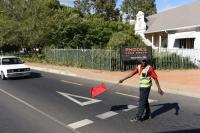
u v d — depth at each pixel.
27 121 9.31
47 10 41.81
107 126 8.71
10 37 42.47
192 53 28.08
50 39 40.66
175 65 27.41
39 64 35.50
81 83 18.72
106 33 42.62
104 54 26.67
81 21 42.41
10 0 45.50
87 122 9.16
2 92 15.09
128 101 12.60
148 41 42.38
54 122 9.17
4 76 20.91
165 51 27.92
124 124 8.94
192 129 8.40
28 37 40.78
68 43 40.31
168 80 19.56
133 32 44.38
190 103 12.30
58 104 11.91
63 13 43.97
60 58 34.38
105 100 12.81
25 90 15.66
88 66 28.95
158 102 12.52
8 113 10.41
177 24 35.62
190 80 19.31
